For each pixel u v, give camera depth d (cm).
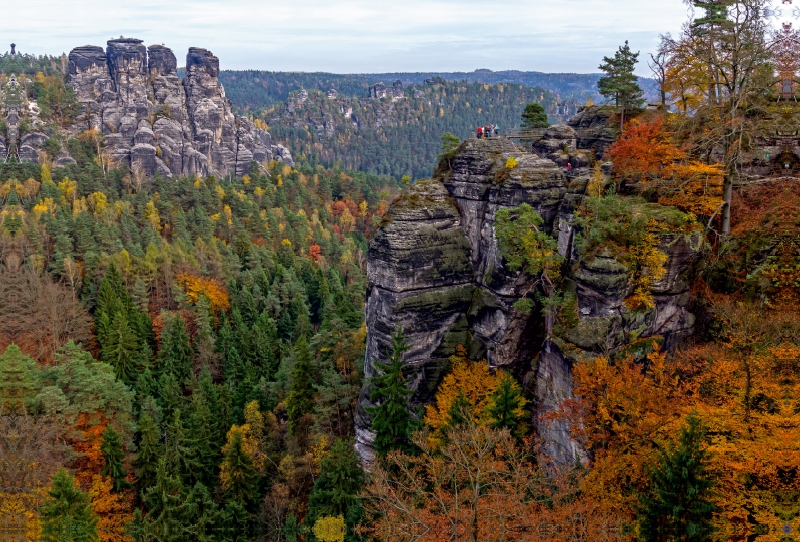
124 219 13238
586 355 3844
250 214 15325
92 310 9569
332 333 6309
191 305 10000
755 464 2522
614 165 4628
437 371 4950
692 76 4784
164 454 5288
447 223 5016
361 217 19400
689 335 4078
